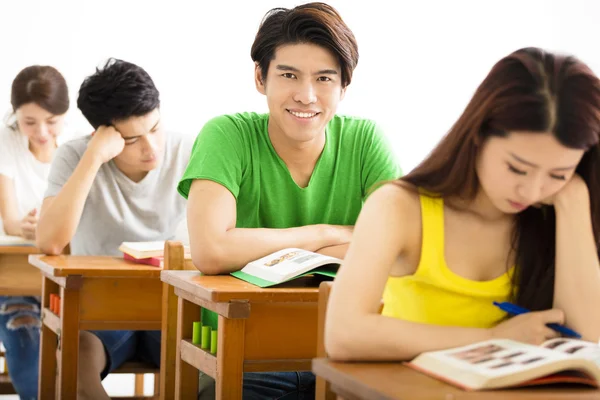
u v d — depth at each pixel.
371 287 1.32
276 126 2.31
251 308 1.91
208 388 2.21
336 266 1.99
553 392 1.08
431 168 1.40
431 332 1.26
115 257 2.93
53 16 4.86
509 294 1.50
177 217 3.29
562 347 1.20
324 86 2.19
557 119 1.21
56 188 3.17
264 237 2.18
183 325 2.19
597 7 4.38
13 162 4.02
